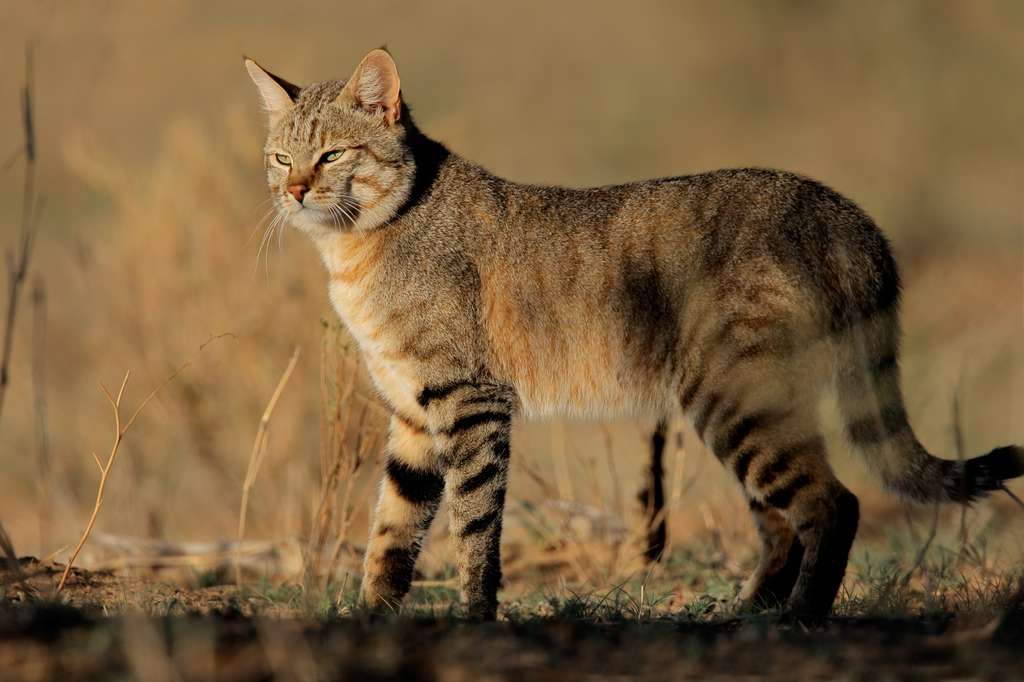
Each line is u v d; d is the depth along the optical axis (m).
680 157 50.62
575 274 14.74
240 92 29.64
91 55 45.75
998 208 43.00
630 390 14.76
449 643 10.45
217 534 21.69
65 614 10.77
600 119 53.91
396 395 15.13
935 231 41.81
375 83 15.27
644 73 57.31
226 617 11.31
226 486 23.02
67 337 27.19
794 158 48.62
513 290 14.85
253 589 15.80
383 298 14.93
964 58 48.31
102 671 9.42
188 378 23.38
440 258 14.88
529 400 15.07
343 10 59.75
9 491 25.25
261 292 23.23
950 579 15.44
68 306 28.83
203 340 23.23
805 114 51.88
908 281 36.81
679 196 14.59
